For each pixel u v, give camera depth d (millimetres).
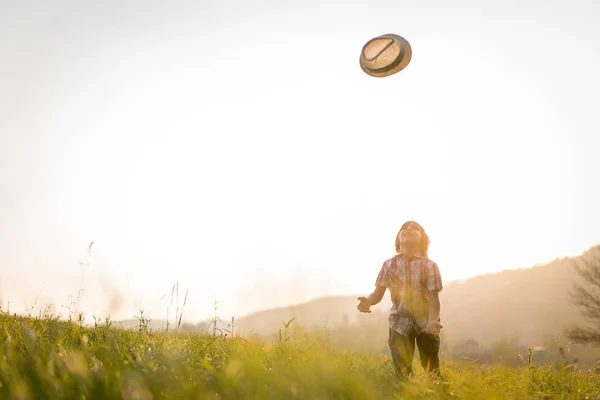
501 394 3316
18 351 2805
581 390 4305
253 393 2398
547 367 4992
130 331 4578
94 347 3346
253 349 4000
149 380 2404
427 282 5055
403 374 4137
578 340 22594
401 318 5031
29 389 1938
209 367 2904
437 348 5035
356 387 2621
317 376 2707
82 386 2018
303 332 4117
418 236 5262
